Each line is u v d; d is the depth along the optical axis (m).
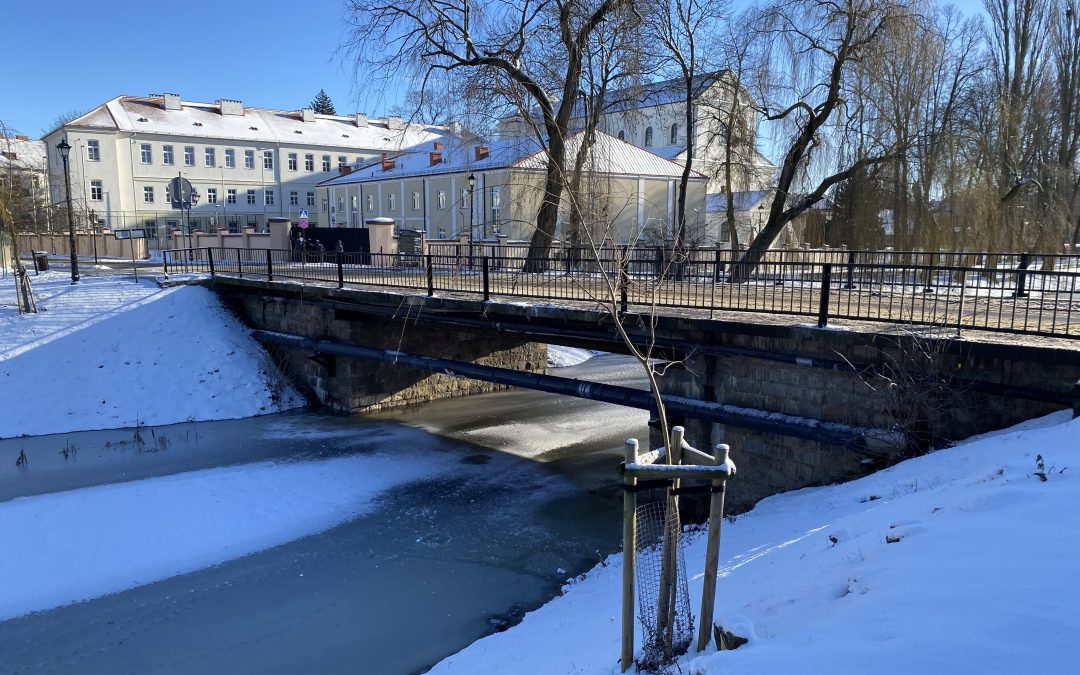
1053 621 2.74
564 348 25.22
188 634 7.78
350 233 32.88
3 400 16.22
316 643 7.58
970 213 21.86
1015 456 5.59
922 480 6.24
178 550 9.87
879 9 20.17
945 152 21.50
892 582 3.53
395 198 49.59
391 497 12.16
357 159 63.44
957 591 3.18
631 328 10.07
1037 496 4.17
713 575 3.92
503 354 21.22
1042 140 25.94
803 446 8.97
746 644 3.47
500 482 12.94
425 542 10.30
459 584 8.98
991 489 4.50
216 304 20.55
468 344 20.19
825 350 8.41
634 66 20.48
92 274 23.06
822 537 5.41
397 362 15.17
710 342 9.62
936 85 22.80
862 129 22.81
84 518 10.48
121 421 16.53
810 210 26.27
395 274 19.16
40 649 7.51
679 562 4.72
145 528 10.33
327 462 13.77
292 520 11.00
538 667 5.02
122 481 12.49
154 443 15.04
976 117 23.47
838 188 24.97
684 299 11.90
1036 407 6.92
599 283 10.31
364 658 7.27
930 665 2.64
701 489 3.96
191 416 17.12
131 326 19.03
